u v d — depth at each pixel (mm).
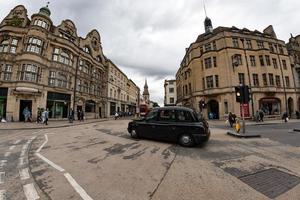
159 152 6074
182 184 3475
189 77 31531
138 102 77312
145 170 4273
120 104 47625
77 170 4266
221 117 24250
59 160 5113
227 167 4516
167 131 7414
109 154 5805
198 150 6387
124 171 4203
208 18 32969
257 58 25734
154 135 7836
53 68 22359
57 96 22844
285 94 26250
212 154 5832
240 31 26828
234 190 3225
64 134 10727
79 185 3416
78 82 27016
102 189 3248
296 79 29516
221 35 25688
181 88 39250
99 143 7703
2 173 4047
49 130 13008
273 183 3555
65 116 24109
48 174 3992
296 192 3168
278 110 25656
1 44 20312
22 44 20641
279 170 4301
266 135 10070
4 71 19453
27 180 3650
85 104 28984
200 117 7285
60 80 23391
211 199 2889
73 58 25922
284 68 27578
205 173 4078
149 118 8180
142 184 3471
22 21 22078
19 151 6242
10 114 18781
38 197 2939
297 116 24719
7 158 5309
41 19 21562
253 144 7527
